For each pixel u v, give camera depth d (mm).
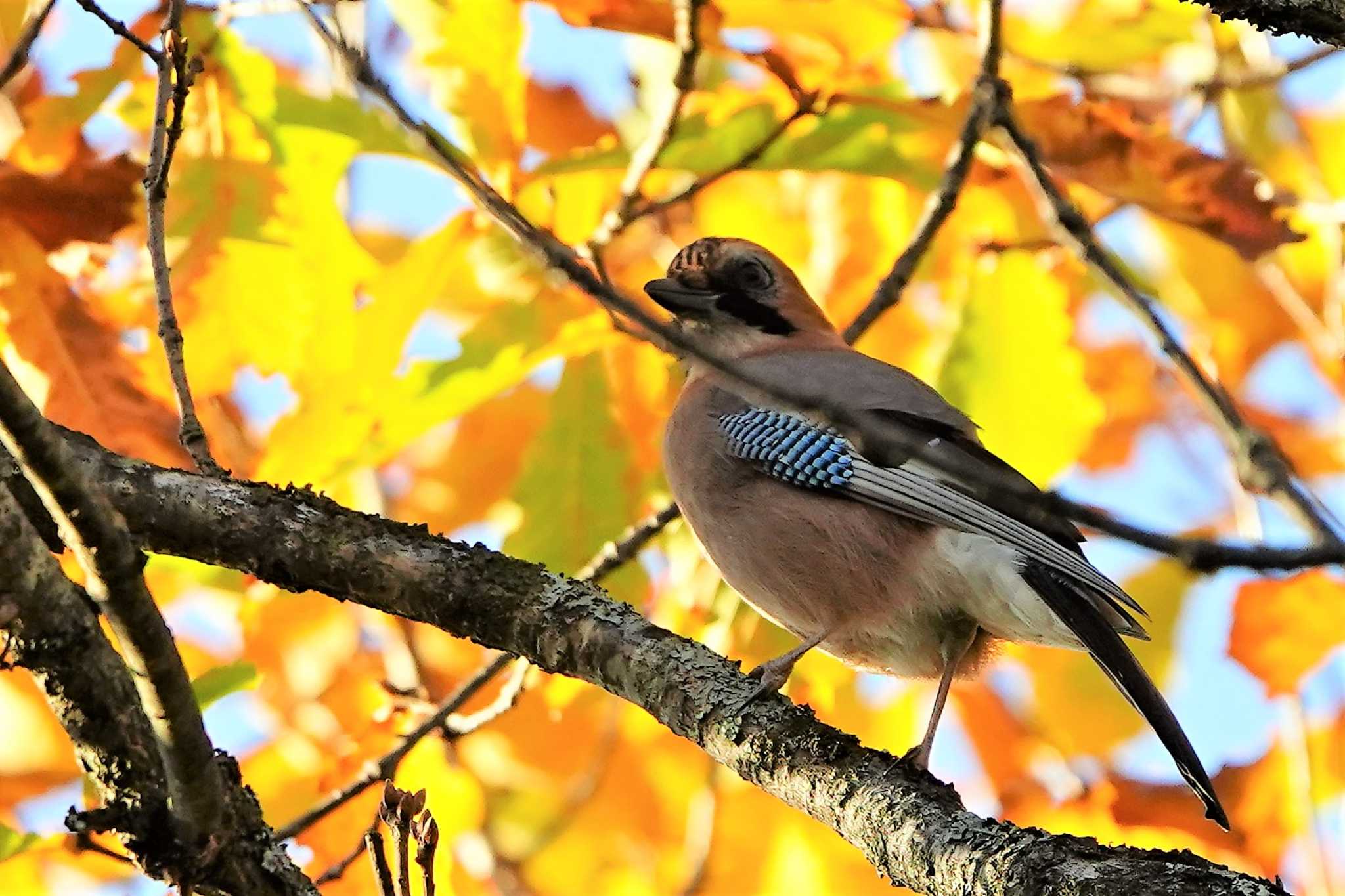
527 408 10703
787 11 8773
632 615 7430
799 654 8023
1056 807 10398
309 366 8812
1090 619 8391
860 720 10398
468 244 8586
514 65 8695
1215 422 6727
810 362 9617
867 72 8844
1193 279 11453
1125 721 10578
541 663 7422
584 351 8469
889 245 10414
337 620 10414
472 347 8430
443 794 9602
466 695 9188
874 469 8898
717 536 9391
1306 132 10922
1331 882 10305
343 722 10242
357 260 8922
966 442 9195
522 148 8742
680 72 8273
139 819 6184
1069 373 9391
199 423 7703
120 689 6262
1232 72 10586
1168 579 11281
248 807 6473
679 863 10930
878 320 10336
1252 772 10477
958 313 9539
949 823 6176
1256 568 4859
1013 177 9703
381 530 7500
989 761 10602
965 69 10164
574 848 11156
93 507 5371
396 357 8469
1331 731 10703
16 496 7148
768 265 10367
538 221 8805
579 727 11062
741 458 9273
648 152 8500
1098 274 7457
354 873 9609
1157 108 10250
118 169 7996
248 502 7441
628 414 9844
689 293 10297
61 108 8664
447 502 10688
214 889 6285
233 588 9992
